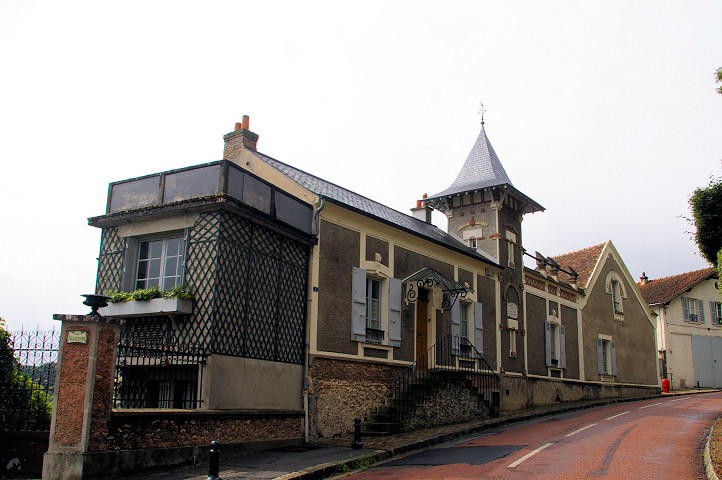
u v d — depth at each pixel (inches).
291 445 518.3
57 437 363.9
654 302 1440.7
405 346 686.5
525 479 357.7
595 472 370.9
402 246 700.0
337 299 595.5
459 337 772.6
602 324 1181.7
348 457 452.4
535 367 948.6
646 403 949.2
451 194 943.7
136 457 385.1
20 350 427.5
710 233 598.2
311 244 574.9
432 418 637.9
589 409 891.4
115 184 550.9
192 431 430.0
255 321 502.0
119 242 534.3
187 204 484.7
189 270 482.3
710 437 474.3
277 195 543.5
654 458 415.5
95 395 367.2
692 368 1435.8
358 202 701.3
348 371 597.0
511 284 919.0
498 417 743.7
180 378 494.9
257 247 514.0
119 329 388.2
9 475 410.3
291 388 534.6
